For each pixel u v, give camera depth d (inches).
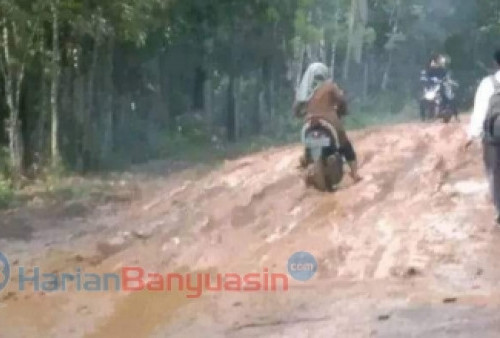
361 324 297.6
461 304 315.9
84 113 823.1
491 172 434.0
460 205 480.4
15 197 623.8
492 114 426.6
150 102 1080.8
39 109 775.7
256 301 335.3
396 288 342.6
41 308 345.4
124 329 314.2
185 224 491.2
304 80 542.0
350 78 1552.7
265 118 1245.7
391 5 1657.2
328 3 1406.3
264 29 1195.3
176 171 770.8
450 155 645.3
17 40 695.7
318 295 337.7
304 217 478.3
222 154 937.5
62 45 772.6
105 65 888.3
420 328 289.1
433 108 1002.7
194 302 341.1
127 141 996.6
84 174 773.9
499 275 357.4
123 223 514.0
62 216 549.6
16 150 714.2
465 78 1763.0
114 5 727.1
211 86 1192.8
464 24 1758.1
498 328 286.2
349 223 455.5
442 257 384.8
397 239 416.5
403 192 522.0
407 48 1708.9
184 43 1119.6
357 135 822.5
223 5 1118.4
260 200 532.1
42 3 692.7
